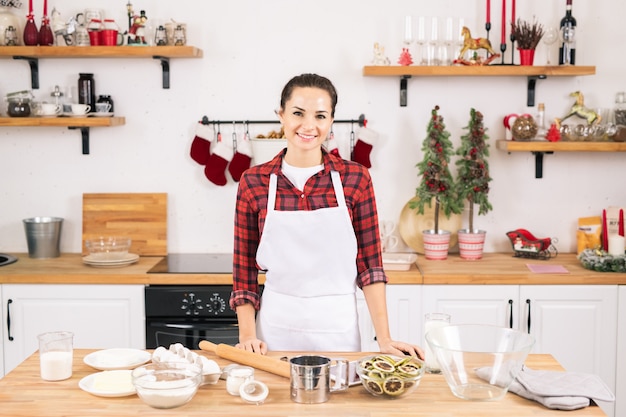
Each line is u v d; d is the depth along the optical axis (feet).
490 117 13.71
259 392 6.63
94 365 7.34
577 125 13.07
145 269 12.50
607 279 12.01
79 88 13.47
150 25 13.61
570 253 13.85
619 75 13.67
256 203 8.55
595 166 13.82
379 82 13.64
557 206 13.89
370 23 13.57
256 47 13.65
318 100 7.89
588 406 6.43
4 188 13.97
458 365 6.50
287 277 8.62
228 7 13.58
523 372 7.00
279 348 8.70
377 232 8.71
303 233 8.43
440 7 13.56
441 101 13.67
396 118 13.71
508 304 12.07
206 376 6.87
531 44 12.98
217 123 13.75
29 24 13.05
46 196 13.98
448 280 12.01
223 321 12.11
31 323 12.23
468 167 13.14
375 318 8.47
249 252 8.79
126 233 13.85
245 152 13.48
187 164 13.91
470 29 13.60
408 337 12.13
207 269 12.46
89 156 13.92
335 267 8.57
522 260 13.20
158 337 12.16
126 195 13.87
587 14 13.60
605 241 13.20
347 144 13.76
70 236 14.01
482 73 12.80
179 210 13.96
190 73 13.71
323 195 8.50
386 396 6.58
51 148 13.93
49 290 12.18
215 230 14.01
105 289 12.15
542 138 13.35
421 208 13.14
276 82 13.71
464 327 7.01
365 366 6.77
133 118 13.83
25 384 6.95
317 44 13.62
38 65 13.74
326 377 6.52
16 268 12.60
